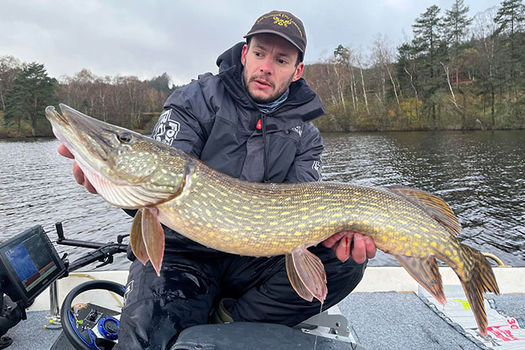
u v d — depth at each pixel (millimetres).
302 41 796
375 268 1200
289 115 809
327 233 675
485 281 714
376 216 680
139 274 657
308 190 686
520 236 3131
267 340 527
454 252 712
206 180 655
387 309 1057
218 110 762
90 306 715
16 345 856
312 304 680
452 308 1047
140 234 648
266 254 667
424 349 861
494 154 7859
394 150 9039
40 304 1033
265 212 659
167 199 642
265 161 787
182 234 661
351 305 1082
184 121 752
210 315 715
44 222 3639
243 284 740
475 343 875
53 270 798
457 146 9367
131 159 626
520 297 1104
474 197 4570
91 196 4789
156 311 579
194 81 829
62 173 6758
